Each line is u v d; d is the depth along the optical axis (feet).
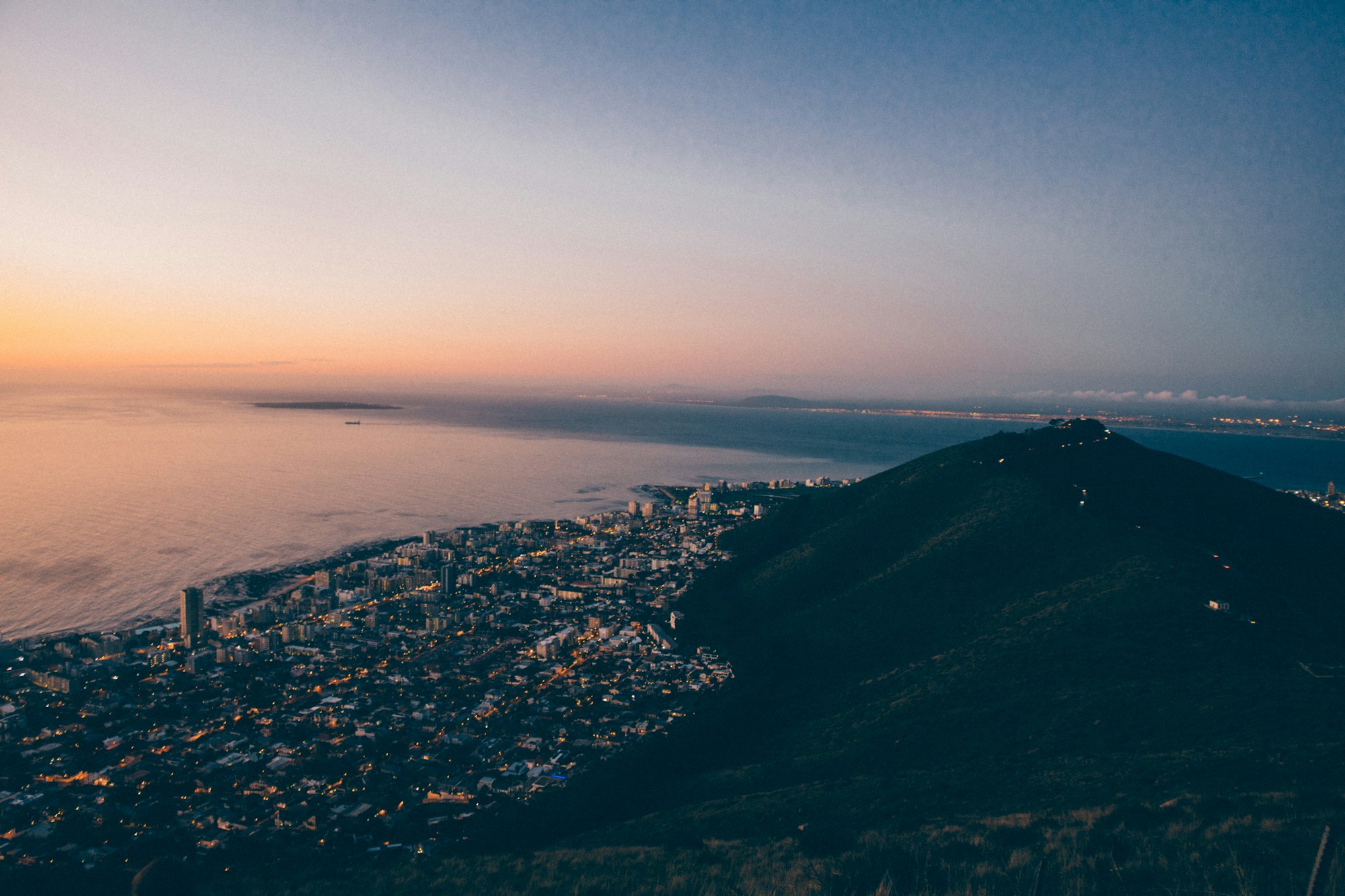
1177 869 53.93
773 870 69.10
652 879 74.54
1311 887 40.47
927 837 72.33
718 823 111.34
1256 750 92.17
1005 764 111.65
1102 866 55.57
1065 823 71.61
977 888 54.65
